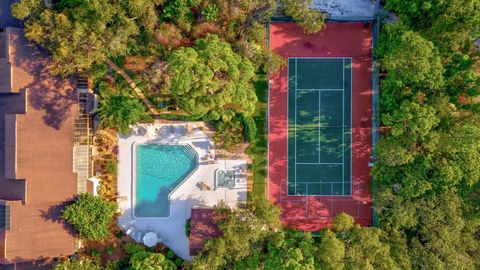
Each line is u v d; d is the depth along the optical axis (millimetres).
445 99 40750
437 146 40812
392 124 42094
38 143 42438
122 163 46438
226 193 46656
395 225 43156
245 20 43031
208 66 39094
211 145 46562
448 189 41875
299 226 46688
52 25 39344
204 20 43094
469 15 39438
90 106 44500
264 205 42250
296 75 46250
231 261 42250
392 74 41406
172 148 46656
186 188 46625
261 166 46562
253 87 44656
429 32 41969
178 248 46562
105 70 44406
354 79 46344
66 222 43531
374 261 40844
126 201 46531
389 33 41906
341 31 46125
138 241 46438
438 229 40750
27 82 42281
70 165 43469
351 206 46562
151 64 45000
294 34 46062
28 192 42062
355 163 46625
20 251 42062
